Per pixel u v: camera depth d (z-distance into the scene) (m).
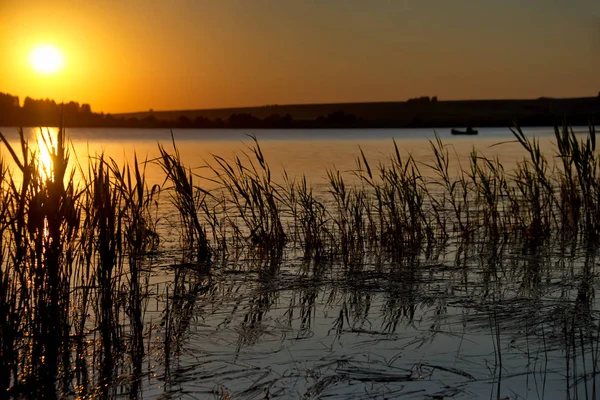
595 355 4.78
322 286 7.06
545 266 8.06
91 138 75.94
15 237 5.46
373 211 12.55
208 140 66.75
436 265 8.14
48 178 5.68
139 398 4.15
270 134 96.31
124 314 6.01
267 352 4.91
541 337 5.20
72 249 6.41
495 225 10.29
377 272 7.74
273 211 10.03
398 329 5.47
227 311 6.09
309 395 4.12
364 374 4.45
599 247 9.33
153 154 34.56
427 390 4.19
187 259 8.56
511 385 4.27
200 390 4.24
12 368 4.68
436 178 19.28
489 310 5.98
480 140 56.38
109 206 6.32
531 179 10.73
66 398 4.19
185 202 9.45
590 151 9.94
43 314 5.41
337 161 28.33
